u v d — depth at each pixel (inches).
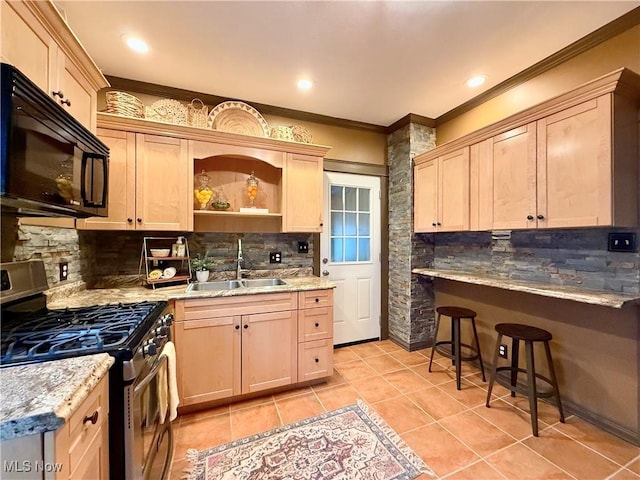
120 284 94.2
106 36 74.0
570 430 73.4
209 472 61.0
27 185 37.7
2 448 26.4
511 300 97.0
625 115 65.5
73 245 78.2
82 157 53.4
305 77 93.5
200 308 81.2
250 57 83.1
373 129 134.0
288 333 91.8
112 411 41.3
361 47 78.7
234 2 63.2
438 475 59.9
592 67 75.2
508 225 84.9
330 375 98.0
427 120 125.3
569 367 80.7
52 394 30.0
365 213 135.7
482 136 93.0
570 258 80.4
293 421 78.0
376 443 69.2
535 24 70.1
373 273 137.6
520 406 84.3
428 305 129.8
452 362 114.2
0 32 40.0
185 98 102.6
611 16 67.5
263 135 104.9
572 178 69.7
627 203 65.5
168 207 88.6
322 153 109.1
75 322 52.7
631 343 68.9
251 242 112.4
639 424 67.4
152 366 51.0
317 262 124.3
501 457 64.7
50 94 51.6
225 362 84.1
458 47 78.7
